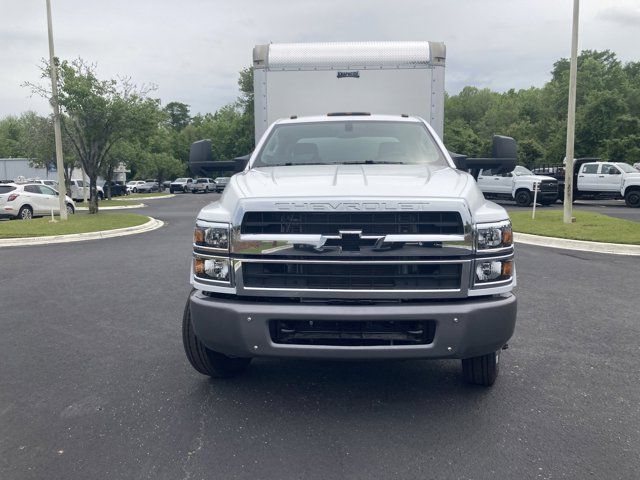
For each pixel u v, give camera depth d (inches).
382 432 142.4
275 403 161.2
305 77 291.6
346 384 175.9
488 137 3361.2
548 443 136.0
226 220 146.0
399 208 138.8
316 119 224.1
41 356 204.2
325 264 140.4
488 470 123.6
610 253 453.7
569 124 598.5
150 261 428.8
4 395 168.1
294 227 142.3
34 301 293.9
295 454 131.3
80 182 1755.7
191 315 152.8
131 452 132.7
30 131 1561.3
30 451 133.6
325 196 141.7
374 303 140.3
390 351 140.1
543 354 203.3
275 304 142.1
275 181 160.2
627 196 964.6
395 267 140.4
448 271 140.6
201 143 217.0
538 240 525.7
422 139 209.2
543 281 335.9
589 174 1003.3
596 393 167.3
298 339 143.6
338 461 128.0
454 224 140.3
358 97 291.4
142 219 815.7
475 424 146.7
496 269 143.0
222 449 133.8
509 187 1005.8
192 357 169.9
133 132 908.6
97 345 217.2
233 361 179.2
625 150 1763.0
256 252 142.1
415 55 287.6
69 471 124.5
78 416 152.9
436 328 138.9
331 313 138.0
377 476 121.6
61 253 488.7
